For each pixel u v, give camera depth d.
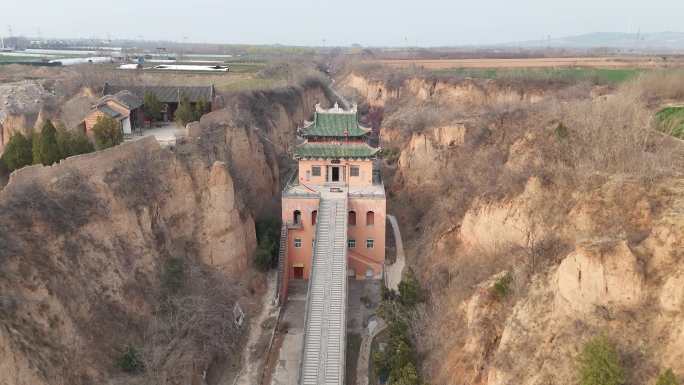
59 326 30.30
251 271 49.19
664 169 34.88
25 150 44.16
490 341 31.70
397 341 36.84
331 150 52.69
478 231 43.16
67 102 68.31
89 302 33.56
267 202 59.88
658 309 25.91
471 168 56.06
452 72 120.12
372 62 172.75
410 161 69.94
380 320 44.72
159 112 64.56
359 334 43.16
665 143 42.25
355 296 48.78
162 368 34.03
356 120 53.59
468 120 70.50
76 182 37.69
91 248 35.75
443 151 66.88
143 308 37.28
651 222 30.55
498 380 28.52
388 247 56.38
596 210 33.88
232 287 44.84
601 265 27.30
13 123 67.00
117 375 32.06
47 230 33.47
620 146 38.56
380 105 127.12
